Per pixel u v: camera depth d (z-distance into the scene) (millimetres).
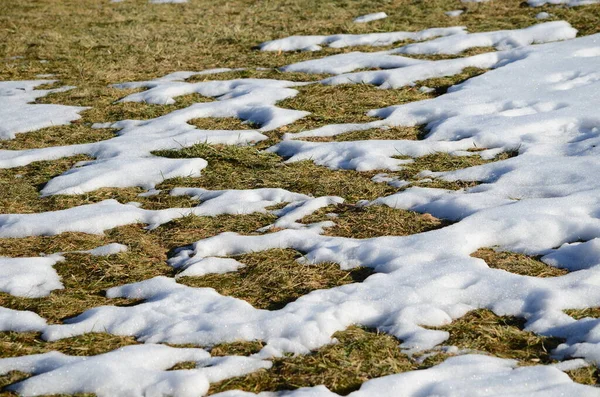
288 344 3373
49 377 3168
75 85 8539
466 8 10898
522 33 9008
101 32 11117
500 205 4699
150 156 6117
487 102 6738
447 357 3258
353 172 5602
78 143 6633
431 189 5086
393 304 3676
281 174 5621
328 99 7355
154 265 4344
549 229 4312
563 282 3799
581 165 5156
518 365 3182
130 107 7570
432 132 6215
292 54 9359
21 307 3895
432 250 4188
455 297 3727
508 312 3607
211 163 5914
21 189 5605
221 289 4004
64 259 4434
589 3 10219
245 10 12180
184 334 3520
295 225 4730
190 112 7176
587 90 6723
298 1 12531
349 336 3453
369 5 11680
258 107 7113
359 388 3088
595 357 3162
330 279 4047
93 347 3473
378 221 4688
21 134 6969
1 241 4688
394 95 7398
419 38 9516
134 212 5008
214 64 9133
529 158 5406
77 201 5305
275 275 4105
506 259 4129
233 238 4527
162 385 3109
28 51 10219
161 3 13258
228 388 3129
